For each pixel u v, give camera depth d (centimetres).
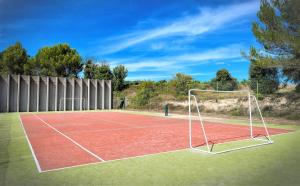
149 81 3456
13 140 937
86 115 2233
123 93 3816
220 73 3409
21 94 2706
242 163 601
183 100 2656
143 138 987
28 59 4628
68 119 1833
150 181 472
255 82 1897
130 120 1762
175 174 516
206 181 472
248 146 809
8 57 4406
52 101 2905
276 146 814
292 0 1307
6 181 475
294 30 1375
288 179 479
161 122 1616
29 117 2008
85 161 624
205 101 2403
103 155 690
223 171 536
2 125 1438
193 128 1309
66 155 691
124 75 4728
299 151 734
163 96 2881
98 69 4656
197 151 741
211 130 1223
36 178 491
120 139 962
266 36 1408
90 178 491
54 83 2922
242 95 2048
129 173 523
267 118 1708
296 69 1516
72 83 3045
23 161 624
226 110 2100
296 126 1359
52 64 4434
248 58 1561
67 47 4694
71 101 3025
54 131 1188
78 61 4688
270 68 1617
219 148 787
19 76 2686
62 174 517
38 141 915
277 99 1789
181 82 2766
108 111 2845
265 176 499
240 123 1539
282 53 1421
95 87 3212
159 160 635
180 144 856
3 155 691
